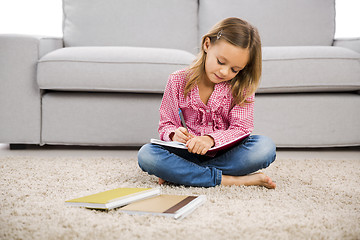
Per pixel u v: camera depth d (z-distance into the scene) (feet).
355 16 9.06
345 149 7.11
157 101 6.64
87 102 6.61
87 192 3.76
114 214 3.01
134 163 5.37
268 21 7.92
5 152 6.54
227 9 8.00
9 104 6.57
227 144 3.76
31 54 6.59
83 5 7.98
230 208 3.20
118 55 6.46
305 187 4.04
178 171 3.95
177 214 2.89
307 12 7.95
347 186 4.13
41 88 6.48
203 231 2.65
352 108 6.59
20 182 4.11
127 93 6.72
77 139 6.64
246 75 4.26
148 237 2.55
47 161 5.41
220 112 4.43
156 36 7.95
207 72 4.05
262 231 2.66
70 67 6.34
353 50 7.18
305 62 6.39
